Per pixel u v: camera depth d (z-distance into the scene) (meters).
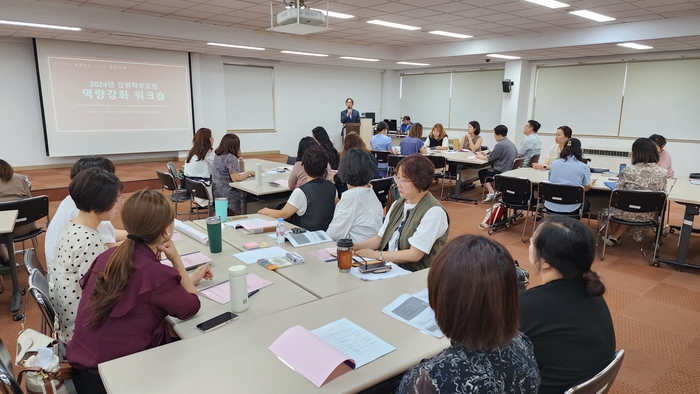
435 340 1.33
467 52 8.66
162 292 1.35
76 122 7.75
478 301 0.79
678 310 2.99
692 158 7.68
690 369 2.30
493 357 0.84
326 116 11.69
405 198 2.21
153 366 1.17
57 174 7.30
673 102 7.78
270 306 1.58
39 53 7.21
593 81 8.73
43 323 1.92
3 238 2.91
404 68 12.05
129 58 8.12
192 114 9.09
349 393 1.08
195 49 8.41
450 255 0.83
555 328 1.14
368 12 6.01
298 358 1.19
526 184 4.41
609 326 1.18
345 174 2.45
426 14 6.11
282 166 5.42
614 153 8.48
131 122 8.34
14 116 7.34
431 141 7.98
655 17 6.12
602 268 3.78
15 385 1.17
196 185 4.25
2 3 5.34
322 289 1.73
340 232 2.44
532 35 7.64
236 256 2.11
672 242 4.51
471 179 7.31
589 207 4.38
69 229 1.73
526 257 4.02
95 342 1.34
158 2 5.60
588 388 1.02
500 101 10.31
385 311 1.51
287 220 2.99
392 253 2.07
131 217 1.35
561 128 5.43
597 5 5.43
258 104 10.33
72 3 5.70
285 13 3.89
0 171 3.29
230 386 1.08
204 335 1.34
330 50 8.91
